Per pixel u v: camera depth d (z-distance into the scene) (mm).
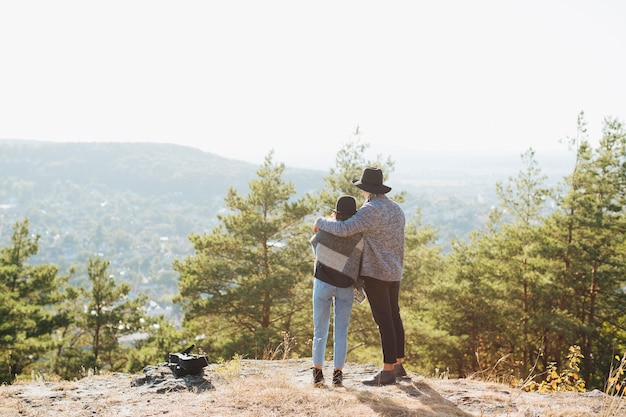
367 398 4016
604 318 20938
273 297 17297
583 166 20562
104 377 4730
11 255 21953
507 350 20516
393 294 4727
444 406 3955
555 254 19734
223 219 19297
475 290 20109
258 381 4352
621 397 4180
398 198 19938
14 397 4016
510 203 21672
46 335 20453
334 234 4391
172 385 4254
